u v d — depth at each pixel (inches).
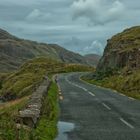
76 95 1496.1
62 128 738.8
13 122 551.2
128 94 1579.7
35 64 6127.0
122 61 2711.6
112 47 3358.8
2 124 528.1
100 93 1610.5
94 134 681.0
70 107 1090.7
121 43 3169.3
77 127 753.6
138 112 990.4
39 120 744.3
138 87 1712.6
